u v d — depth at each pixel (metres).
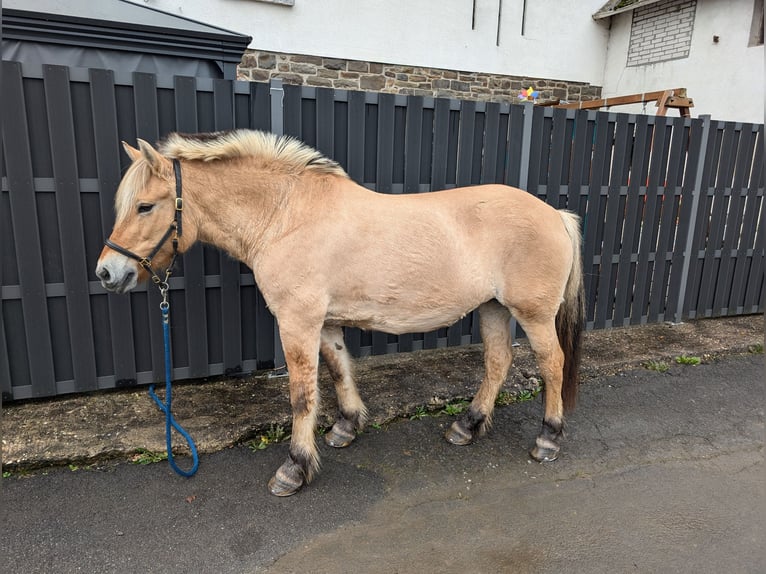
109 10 3.37
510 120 3.85
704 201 4.75
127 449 2.67
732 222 4.93
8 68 2.68
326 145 3.42
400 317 2.53
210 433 2.83
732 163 4.80
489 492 2.54
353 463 2.75
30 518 2.24
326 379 3.56
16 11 2.89
